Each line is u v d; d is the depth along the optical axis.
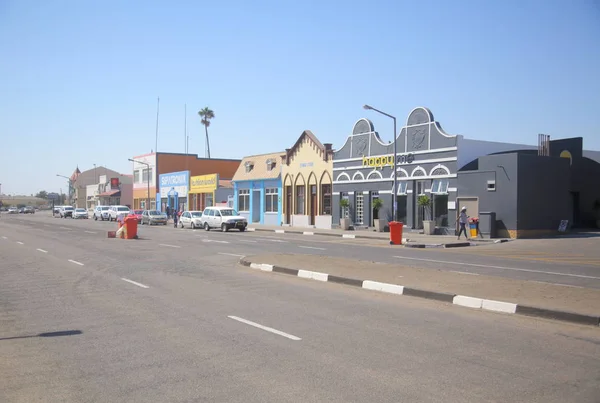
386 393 5.37
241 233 36.75
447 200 31.05
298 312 9.48
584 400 5.17
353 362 6.44
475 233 28.41
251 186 50.56
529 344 7.28
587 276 13.81
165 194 70.88
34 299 10.99
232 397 5.30
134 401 5.24
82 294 11.55
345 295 11.32
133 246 24.66
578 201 32.22
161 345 7.30
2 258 19.53
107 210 65.38
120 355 6.85
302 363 6.41
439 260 17.97
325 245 25.39
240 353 6.86
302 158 43.41
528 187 28.11
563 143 32.34
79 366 6.41
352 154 38.16
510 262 17.31
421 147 32.56
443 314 9.33
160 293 11.57
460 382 5.69
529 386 5.56
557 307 9.07
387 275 13.32
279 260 16.97
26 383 5.82
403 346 7.17
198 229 42.38
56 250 22.81
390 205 34.97
